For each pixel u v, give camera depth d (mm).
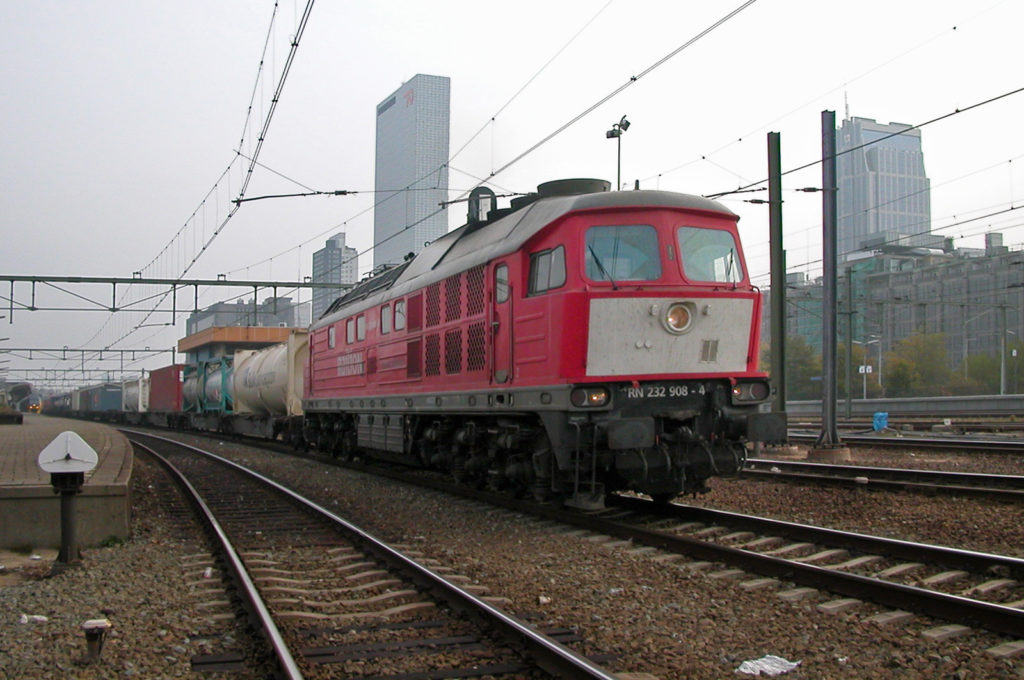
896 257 76750
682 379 10297
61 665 5691
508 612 6887
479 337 12164
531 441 11633
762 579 7762
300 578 8469
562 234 10367
